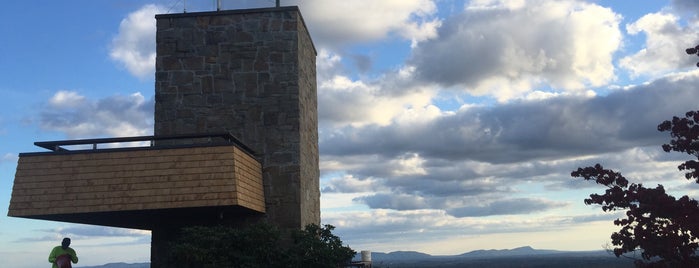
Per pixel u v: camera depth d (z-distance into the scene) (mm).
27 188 13031
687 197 9875
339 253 14445
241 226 15414
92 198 12891
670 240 9906
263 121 15883
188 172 13008
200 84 16125
